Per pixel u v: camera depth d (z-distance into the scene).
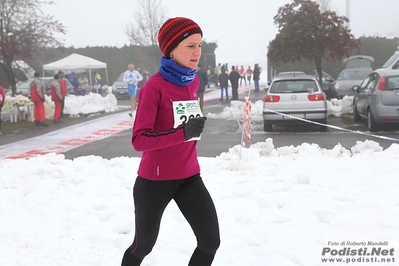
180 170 3.66
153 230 3.75
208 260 3.82
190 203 3.72
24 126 19.77
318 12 20.67
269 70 43.56
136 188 3.76
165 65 3.61
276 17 21.47
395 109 14.28
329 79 27.73
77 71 44.09
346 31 20.80
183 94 3.68
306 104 15.38
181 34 3.57
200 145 13.28
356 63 32.28
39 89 19.25
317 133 15.22
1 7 23.97
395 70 15.04
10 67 25.20
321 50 20.95
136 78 22.89
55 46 27.12
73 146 14.04
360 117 17.41
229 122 18.91
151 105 3.53
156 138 3.40
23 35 24.45
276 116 15.51
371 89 15.05
